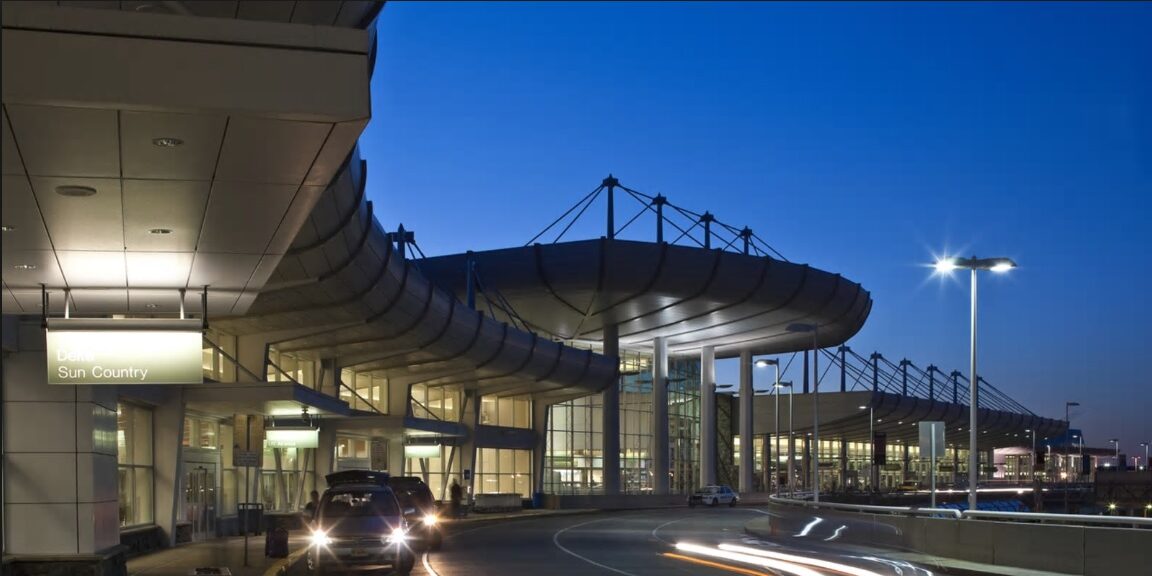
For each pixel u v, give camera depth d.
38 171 11.80
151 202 13.16
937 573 24.91
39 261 16.44
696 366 124.19
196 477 37.41
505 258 79.81
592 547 35.53
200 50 9.99
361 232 37.44
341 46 10.27
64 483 20.66
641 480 111.25
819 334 104.38
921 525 29.50
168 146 11.08
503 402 82.12
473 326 59.38
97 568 20.39
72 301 19.56
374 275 42.56
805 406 135.75
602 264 78.75
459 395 76.38
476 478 76.88
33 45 9.66
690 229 93.00
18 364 20.73
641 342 105.94
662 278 80.25
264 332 46.22
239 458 26.94
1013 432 198.62
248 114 10.13
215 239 15.20
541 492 82.00
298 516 44.56
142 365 17.78
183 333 17.97
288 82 10.13
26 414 20.67
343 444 59.75
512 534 44.34
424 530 32.75
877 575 24.77
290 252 33.41
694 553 32.44
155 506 33.75
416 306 50.12
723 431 141.75
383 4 20.33
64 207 13.29
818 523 38.88
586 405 103.31
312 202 13.30
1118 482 111.69
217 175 12.12
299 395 35.38
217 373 44.78
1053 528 23.70
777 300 87.19
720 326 96.94
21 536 20.47
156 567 25.33
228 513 42.00
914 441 193.12
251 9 18.38
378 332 49.34
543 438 84.25
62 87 9.69
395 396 67.38
